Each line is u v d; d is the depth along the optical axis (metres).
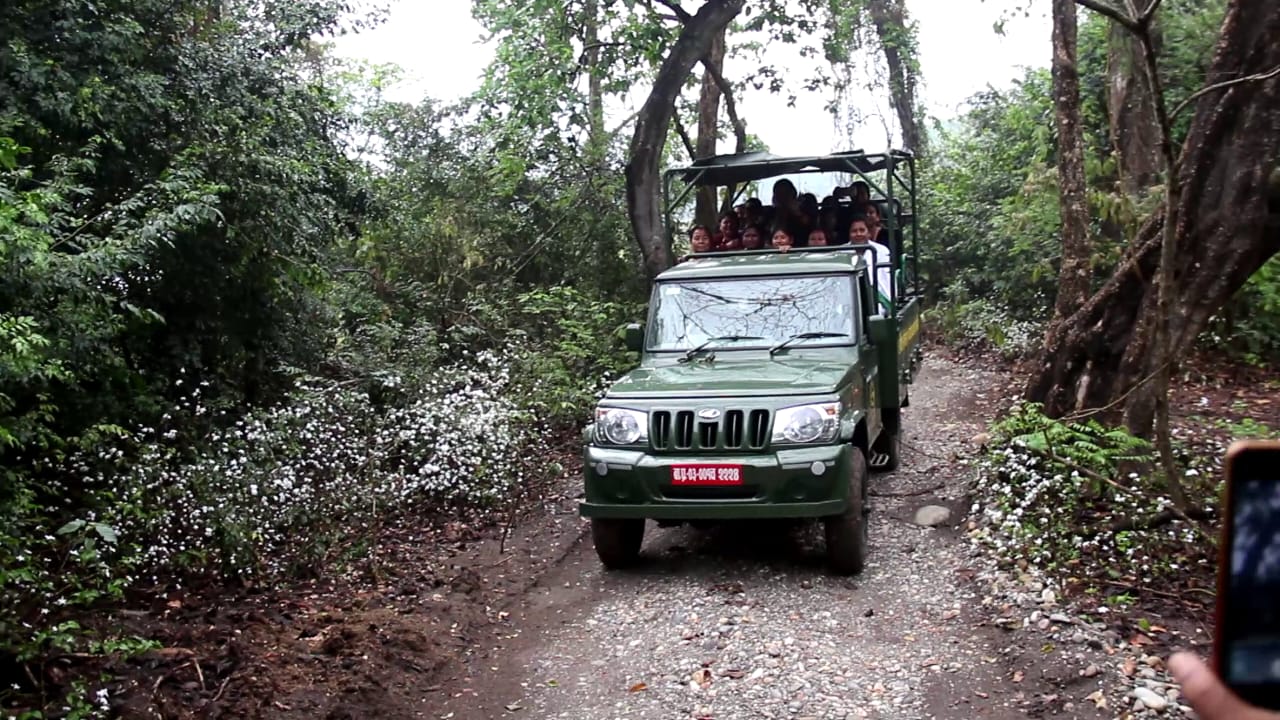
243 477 7.04
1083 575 6.18
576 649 5.92
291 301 9.36
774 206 11.61
